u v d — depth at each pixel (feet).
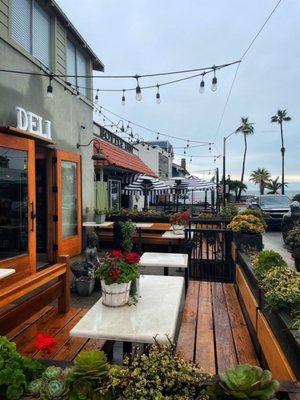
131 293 9.60
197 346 10.20
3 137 18.52
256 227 16.19
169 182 56.39
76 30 27.94
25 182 20.13
